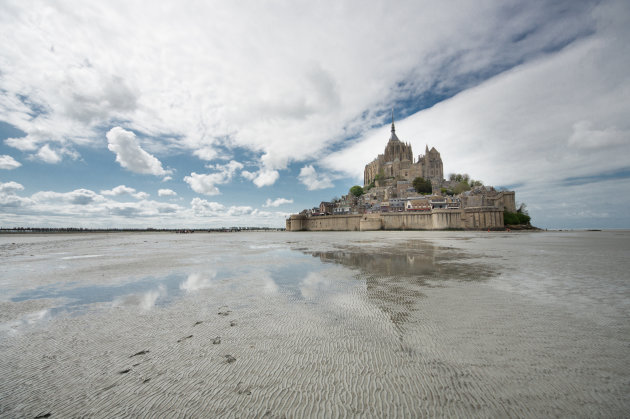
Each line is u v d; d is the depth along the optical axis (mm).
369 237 61188
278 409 4098
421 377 4895
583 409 3955
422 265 18109
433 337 6582
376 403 4191
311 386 4703
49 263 21625
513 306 8961
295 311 8797
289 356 5789
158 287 12555
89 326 7746
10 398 4473
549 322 7469
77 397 4492
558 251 26297
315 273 15695
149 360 5723
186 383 4852
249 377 5016
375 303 9523
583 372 4926
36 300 10492
